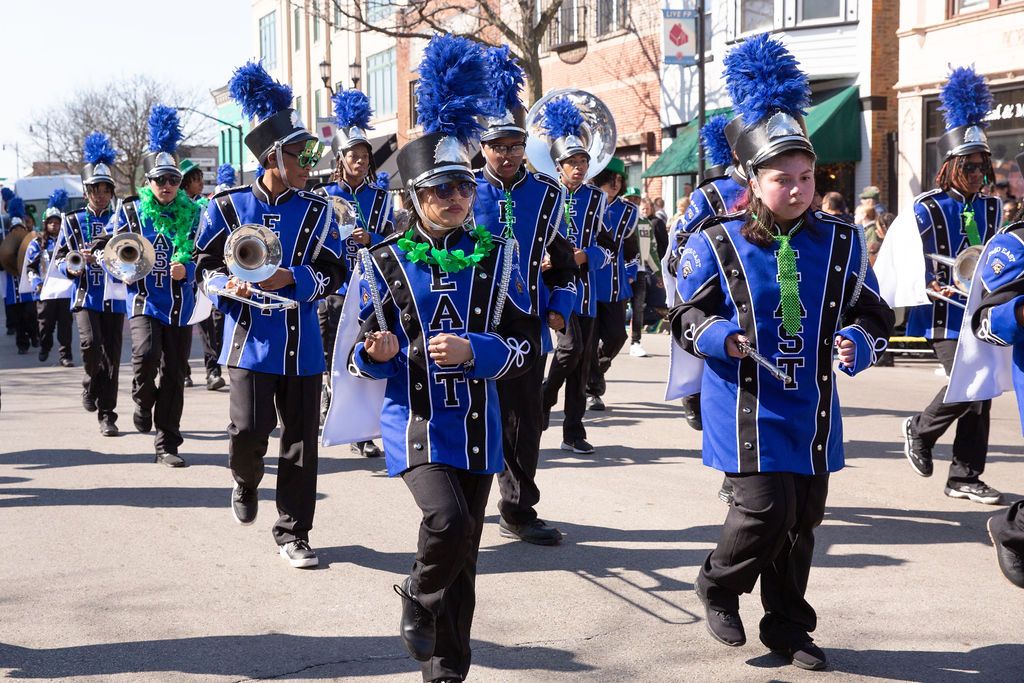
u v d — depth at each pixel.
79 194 38.75
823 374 4.18
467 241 4.05
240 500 5.98
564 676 4.31
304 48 44.56
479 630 4.80
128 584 5.43
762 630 4.47
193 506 7.00
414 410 3.95
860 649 4.55
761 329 4.13
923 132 17.34
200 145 61.72
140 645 4.62
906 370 13.10
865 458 8.20
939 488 7.27
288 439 5.76
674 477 7.66
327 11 28.27
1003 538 4.58
